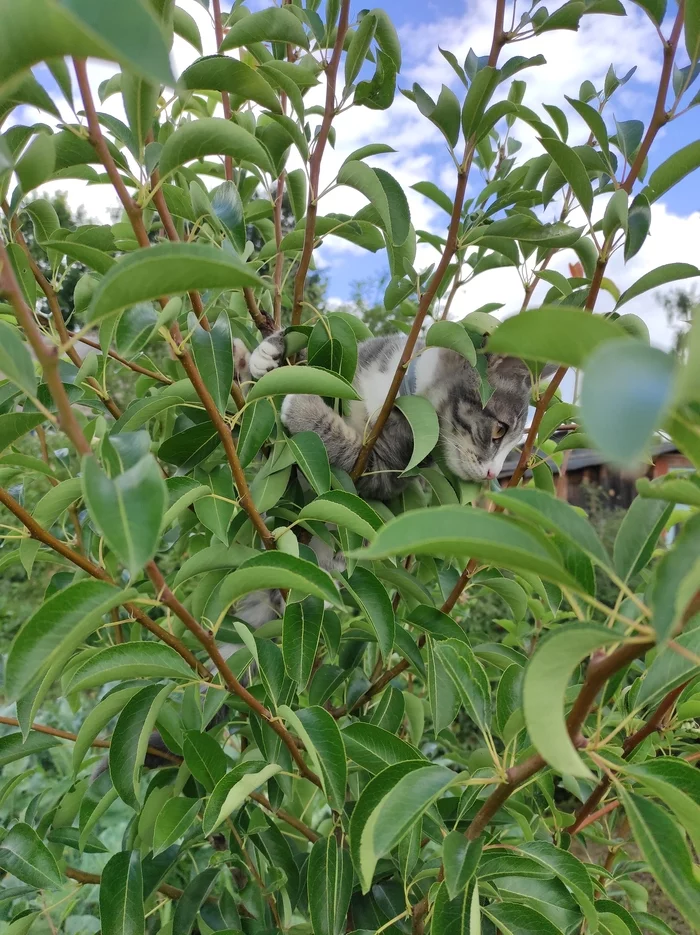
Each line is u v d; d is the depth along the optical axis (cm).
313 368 118
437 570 177
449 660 106
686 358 39
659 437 77
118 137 110
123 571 195
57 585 170
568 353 56
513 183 178
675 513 136
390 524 61
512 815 131
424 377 242
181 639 149
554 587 154
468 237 145
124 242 170
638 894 157
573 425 182
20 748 145
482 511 65
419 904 114
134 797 116
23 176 95
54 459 203
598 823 195
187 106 192
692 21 122
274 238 204
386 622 130
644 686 91
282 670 136
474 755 129
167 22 101
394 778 98
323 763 109
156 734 181
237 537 157
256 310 189
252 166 195
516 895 113
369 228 171
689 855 74
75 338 68
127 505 68
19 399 157
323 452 140
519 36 136
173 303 105
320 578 100
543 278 162
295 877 148
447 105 136
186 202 168
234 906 155
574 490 483
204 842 175
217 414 116
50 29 53
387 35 154
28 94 87
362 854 80
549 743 63
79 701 183
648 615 66
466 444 237
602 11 144
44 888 133
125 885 123
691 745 171
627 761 129
